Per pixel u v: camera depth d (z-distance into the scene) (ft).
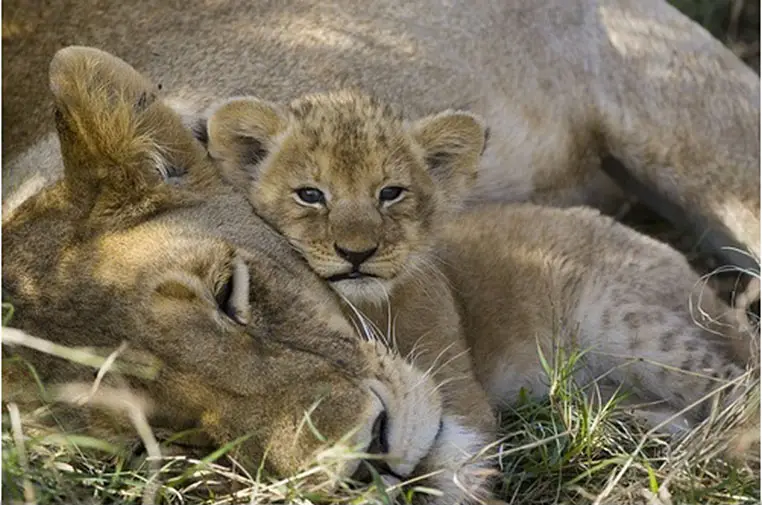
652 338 27.84
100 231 22.38
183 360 21.13
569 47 31.19
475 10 30.48
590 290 28.43
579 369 27.35
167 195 22.86
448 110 26.94
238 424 21.01
